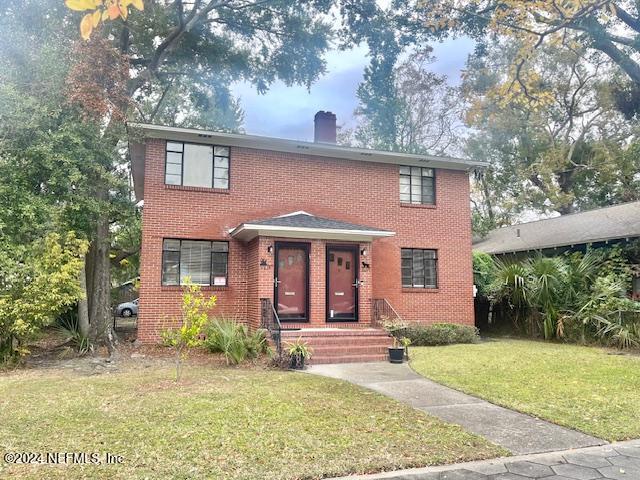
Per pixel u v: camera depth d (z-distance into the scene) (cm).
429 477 443
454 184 1752
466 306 1705
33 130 1140
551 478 442
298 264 1387
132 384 846
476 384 855
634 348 1320
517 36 941
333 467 454
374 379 918
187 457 476
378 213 1633
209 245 1445
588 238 1745
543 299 1603
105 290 1408
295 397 736
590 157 3098
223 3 1862
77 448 501
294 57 2189
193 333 893
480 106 1670
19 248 1067
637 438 563
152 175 1392
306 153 1566
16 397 750
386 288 1603
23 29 1274
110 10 281
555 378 909
